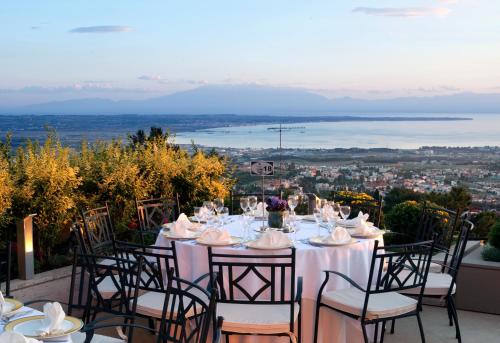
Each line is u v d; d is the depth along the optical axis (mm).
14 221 5426
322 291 4344
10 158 5793
